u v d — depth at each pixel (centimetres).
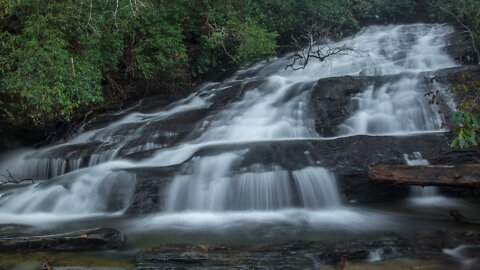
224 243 565
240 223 678
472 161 782
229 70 1659
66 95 950
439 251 527
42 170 1041
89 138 1149
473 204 765
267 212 741
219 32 1437
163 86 1445
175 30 1399
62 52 962
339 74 1457
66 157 1015
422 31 1834
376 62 1511
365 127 1007
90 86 1033
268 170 768
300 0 1762
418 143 814
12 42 945
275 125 1061
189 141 1033
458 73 1055
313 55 1539
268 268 479
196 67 1546
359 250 514
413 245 538
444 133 837
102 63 1155
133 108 1334
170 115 1189
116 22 1174
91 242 557
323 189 762
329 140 848
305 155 807
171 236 618
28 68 901
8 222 712
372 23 2188
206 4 1511
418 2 2184
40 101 898
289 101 1152
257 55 1520
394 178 697
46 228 668
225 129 1069
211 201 753
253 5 1661
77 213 769
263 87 1291
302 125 1050
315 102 1066
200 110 1202
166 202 752
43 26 970
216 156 816
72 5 1046
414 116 1005
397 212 722
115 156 1000
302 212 735
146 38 1334
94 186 791
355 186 771
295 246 529
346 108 1050
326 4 1781
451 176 652
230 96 1293
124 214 753
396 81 1102
